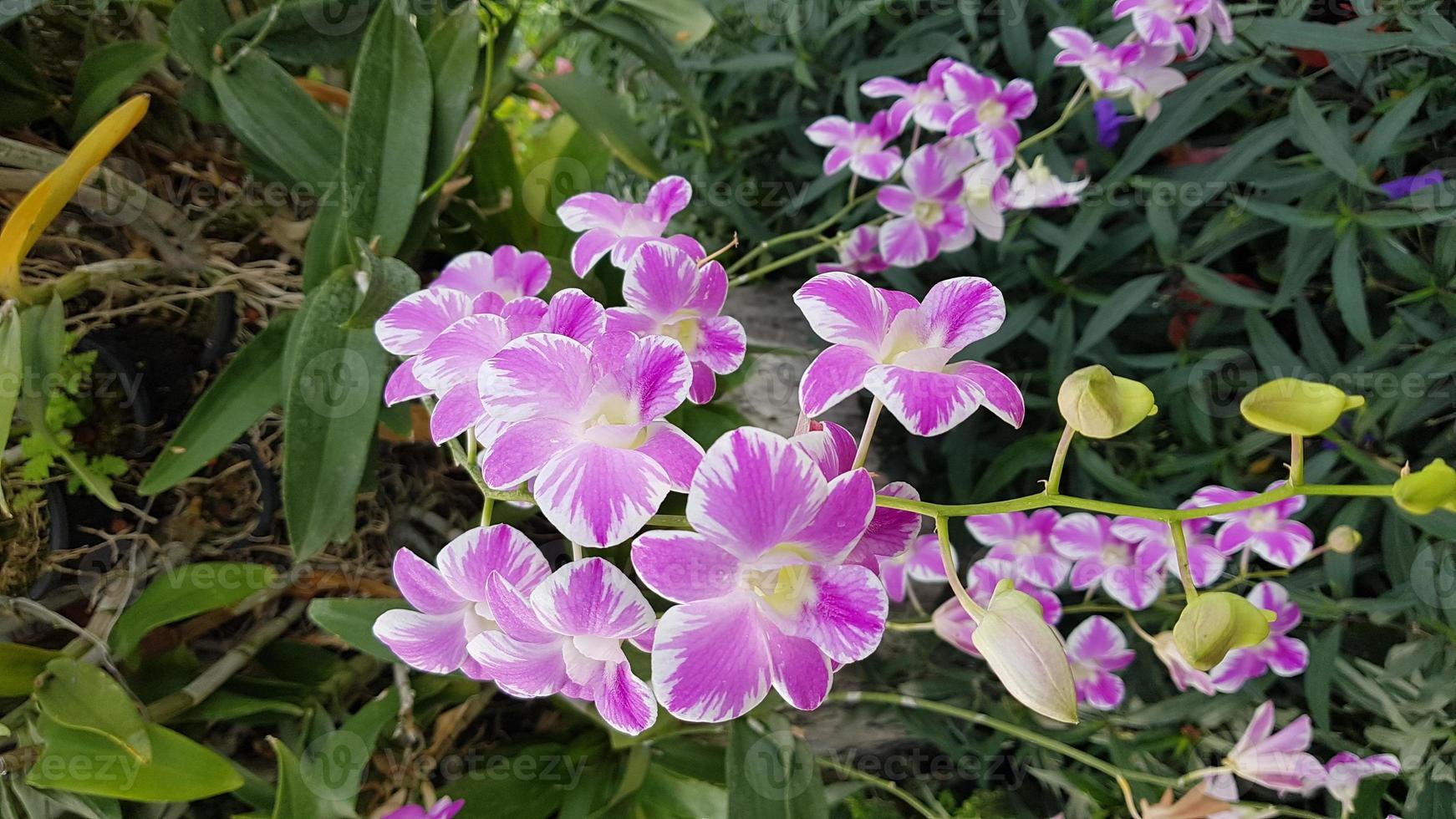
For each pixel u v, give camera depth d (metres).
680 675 0.20
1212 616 0.23
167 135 0.37
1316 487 0.23
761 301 0.60
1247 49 0.44
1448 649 0.39
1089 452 0.47
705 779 0.42
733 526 0.20
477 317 0.26
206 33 0.34
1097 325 0.46
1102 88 0.42
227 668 0.37
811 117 0.61
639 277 0.26
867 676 0.52
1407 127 0.41
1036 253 0.54
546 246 0.45
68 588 0.35
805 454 0.21
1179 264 0.46
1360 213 0.41
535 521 0.43
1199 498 0.42
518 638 0.23
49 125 0.37
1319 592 0.46
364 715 0.37
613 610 0.22
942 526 0.24
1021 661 0.22
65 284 0.33
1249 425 0.47
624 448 0.22
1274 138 0.42
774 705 0.39
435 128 0.36
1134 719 0.46
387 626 0.26
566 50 0.68
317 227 0.36
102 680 0.32
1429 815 0.39
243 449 0.38
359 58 0.34
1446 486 0.22
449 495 0.46
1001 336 0.50
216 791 0.32
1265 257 0.49
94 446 0.36
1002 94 0.43
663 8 0.41
